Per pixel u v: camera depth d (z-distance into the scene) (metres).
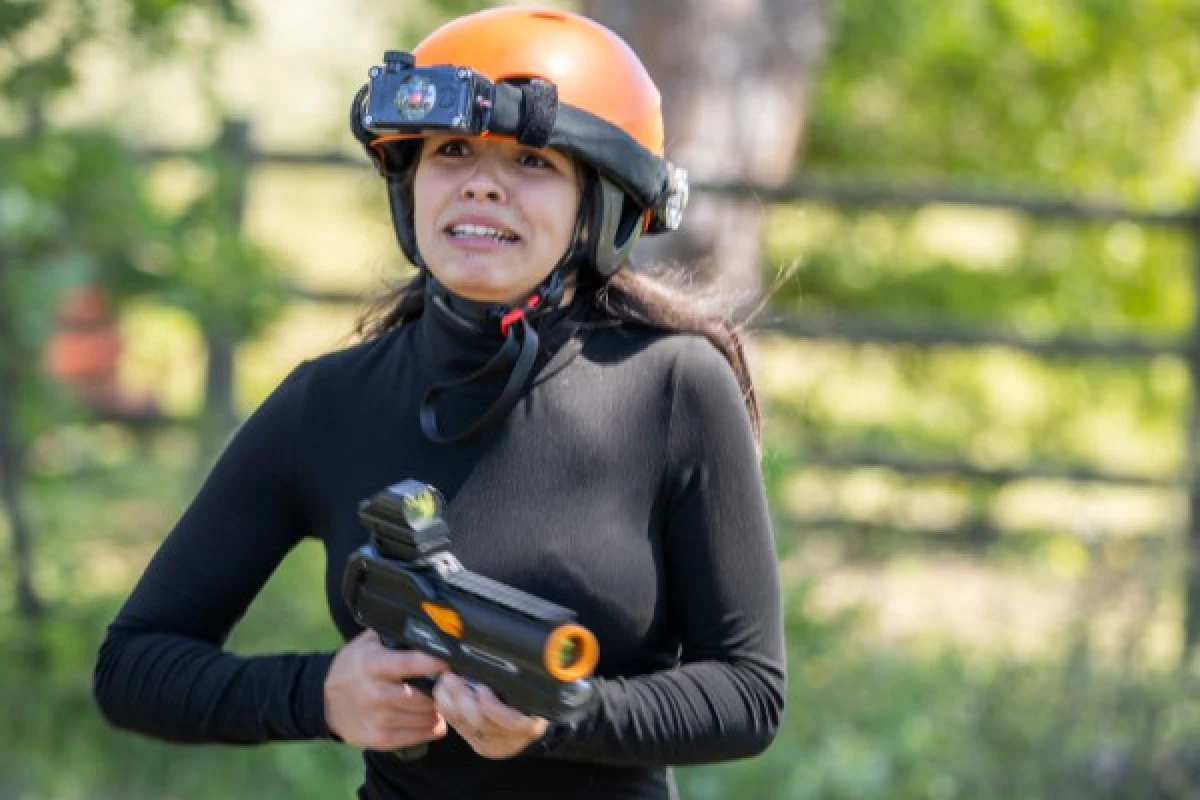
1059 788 13.16
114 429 22.23
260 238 19.81
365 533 6.20
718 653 6.06
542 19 6.07
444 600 5.61
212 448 19.38
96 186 16.12
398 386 6.27
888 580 19.42
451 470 6.09
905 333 21.09
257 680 6.20
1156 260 26.42
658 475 6.05
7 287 15.58
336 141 20.58
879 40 26.00
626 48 6.20
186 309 16.45
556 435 6.04
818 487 21.11
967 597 19.50
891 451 21.58
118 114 17.03
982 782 13.33
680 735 5.87
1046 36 26.19
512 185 5.91
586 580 5.95
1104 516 24.42
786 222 24.02
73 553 16.48
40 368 16.05
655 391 6.10
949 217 28.27
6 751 14.72
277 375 21.61
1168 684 13.20
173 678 6.28
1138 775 13.02
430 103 5.78
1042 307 26.36
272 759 14.44
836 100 26.56
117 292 16.84
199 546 6.42
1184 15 26.22
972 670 14.99
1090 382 25.58
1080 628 13.49
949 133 27.22
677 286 6.73
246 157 20.39
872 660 15.15
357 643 5.99
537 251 5.95
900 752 13.72
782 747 13.72
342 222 23.34
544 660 5.29
